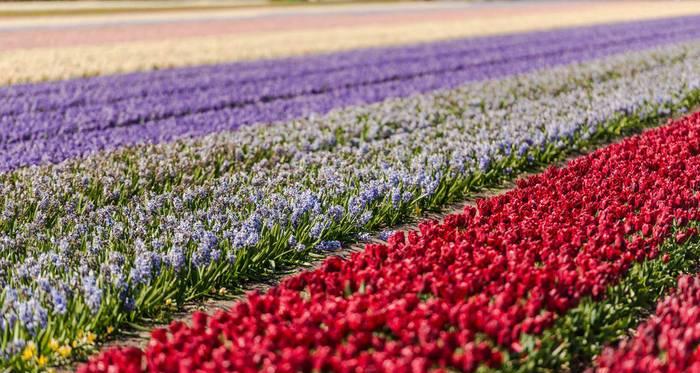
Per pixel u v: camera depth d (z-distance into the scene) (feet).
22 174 34.24
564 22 142.72
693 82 55.62
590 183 30.45
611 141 43.57
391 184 30.45
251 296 18.44
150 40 112.88
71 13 179.01
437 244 22.75
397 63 82.94
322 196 29.14
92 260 22.39
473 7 209.56
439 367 15.94
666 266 22.53
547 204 27.25
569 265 20.30
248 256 24.25
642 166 32.83
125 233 25.39
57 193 29.68
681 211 25.44
